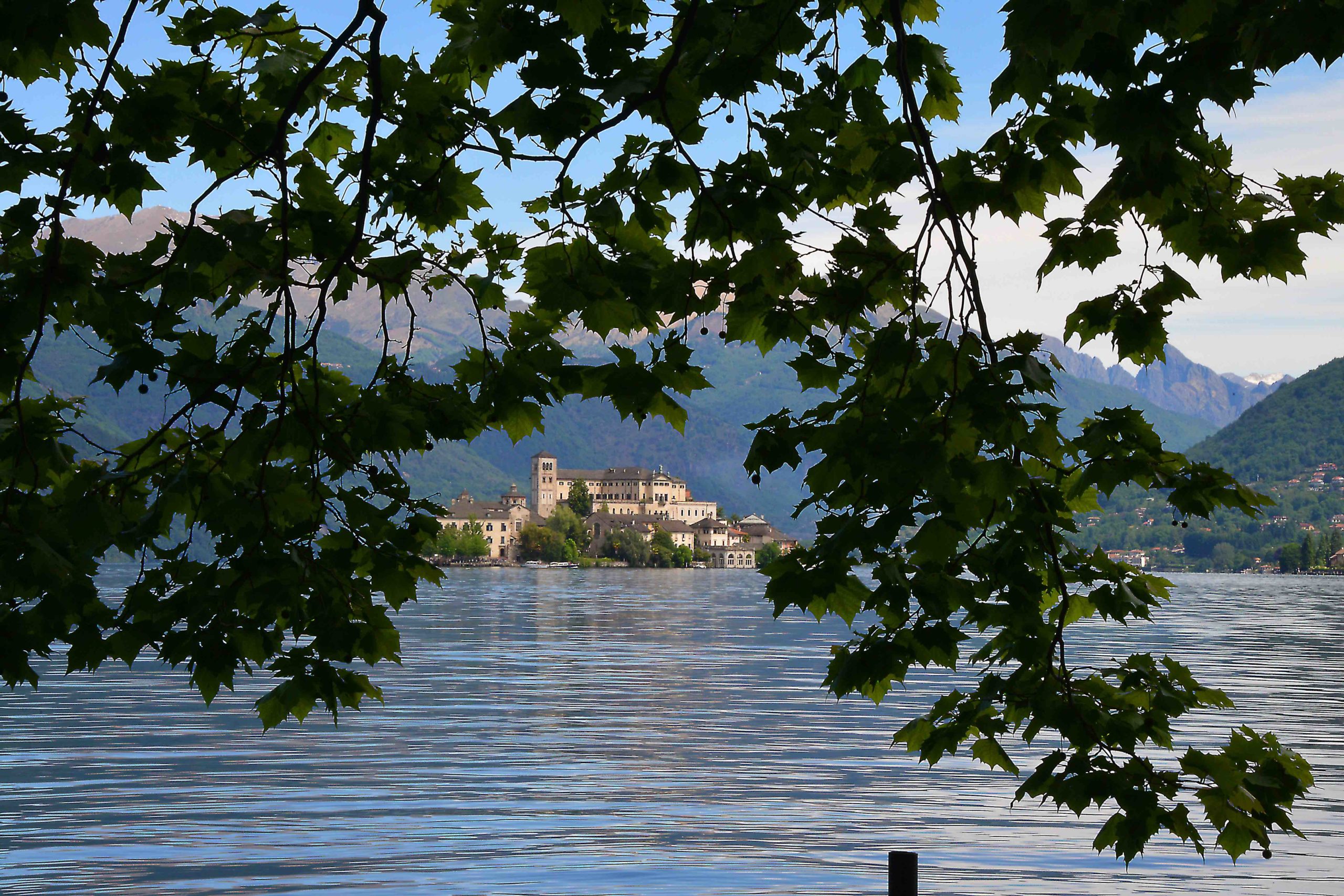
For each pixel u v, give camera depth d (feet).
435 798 129.70
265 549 26.22
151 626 26.11
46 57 23.61
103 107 24.71
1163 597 26.84
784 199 26.32
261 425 26.37
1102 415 25.59
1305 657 332.39
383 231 26.37
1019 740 166.09
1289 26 19.17
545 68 23.72
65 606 25.03
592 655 327.26
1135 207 25.79
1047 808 127.13
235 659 26.94
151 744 166.40
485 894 93.56
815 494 25.41
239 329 26.22
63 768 147.02
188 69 25.76
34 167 23.43
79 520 24.58
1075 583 27.81
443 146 26.37
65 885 95.50
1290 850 108.68
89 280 24.73
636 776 143.54
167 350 25.45
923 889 96.12
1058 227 26.20
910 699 223.51
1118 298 26.55
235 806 125.18
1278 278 25.68
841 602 25.88
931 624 27.30
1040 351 25.21
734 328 27.96
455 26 23.95
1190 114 20.68
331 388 28.07
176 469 26.89
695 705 213.87
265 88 26.78
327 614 27.14
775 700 222.07
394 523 27.66
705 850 107.65
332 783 137.90
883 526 24.31
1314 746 165.68
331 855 105.29
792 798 131.03
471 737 173.06
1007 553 25.32
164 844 108.78
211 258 24.32
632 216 27.07
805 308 27.63
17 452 24.86
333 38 25.48
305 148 28.12
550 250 26.55
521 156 24.98
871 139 27.43
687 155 25.53
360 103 26.55
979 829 117.19
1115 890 96.12
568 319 27.53
